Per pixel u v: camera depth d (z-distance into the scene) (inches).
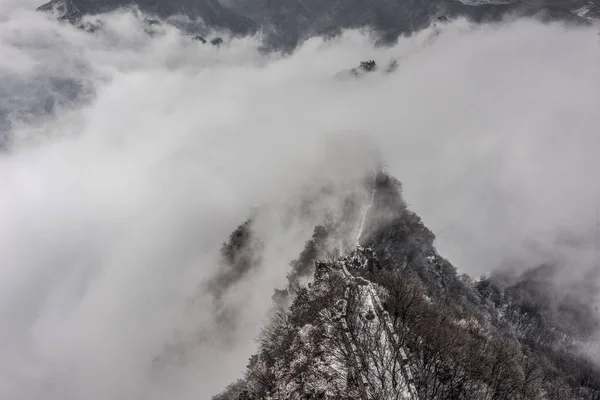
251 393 2364.7
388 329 2053.4
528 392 1957.4
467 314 3221.0
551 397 2194.9
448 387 1768.0
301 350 2256.4
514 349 2807.6
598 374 4453.7
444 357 1920.5
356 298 2472.9
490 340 2586.1
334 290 2753.4
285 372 2199.8
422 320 2235.5
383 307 2311.8
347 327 2177.7
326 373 1945.1
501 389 1877.5
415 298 2487.7
